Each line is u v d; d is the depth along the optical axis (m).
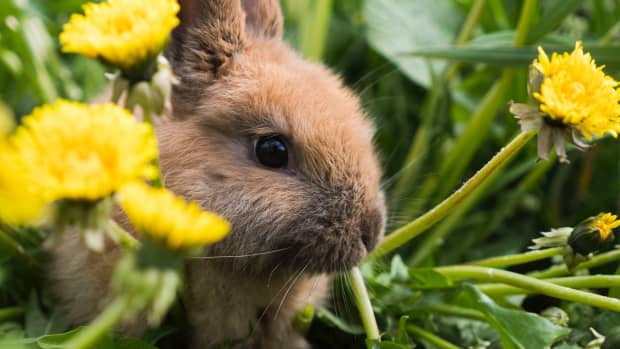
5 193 0.25
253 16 0.38
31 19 0.44
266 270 0.34
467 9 0.49
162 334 0.34
